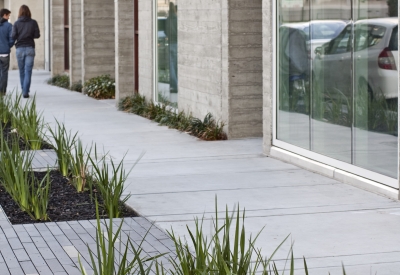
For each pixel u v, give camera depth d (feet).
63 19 77.66
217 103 39.29
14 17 97.45
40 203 22.86
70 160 28.43
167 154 34.42
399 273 17.34
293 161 31.76
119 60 54.90
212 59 39.58
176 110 46.19
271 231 21.13
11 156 26.32
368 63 26.53
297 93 31.86
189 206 24.21
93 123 45.50
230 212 23.32
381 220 22.22
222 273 14.55
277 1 33.30
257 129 38.83
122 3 54.70
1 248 19.43
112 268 15.25
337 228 21.40
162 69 49.11
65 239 20.18
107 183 23.85
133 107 50.98
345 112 28.22
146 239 20.16
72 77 69.87
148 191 26.58
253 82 38.34
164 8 48.16
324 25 29.50
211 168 30.96
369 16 26.37
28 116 38.22
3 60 62.23
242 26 37.76
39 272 17.44
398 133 24.39
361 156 27.25
